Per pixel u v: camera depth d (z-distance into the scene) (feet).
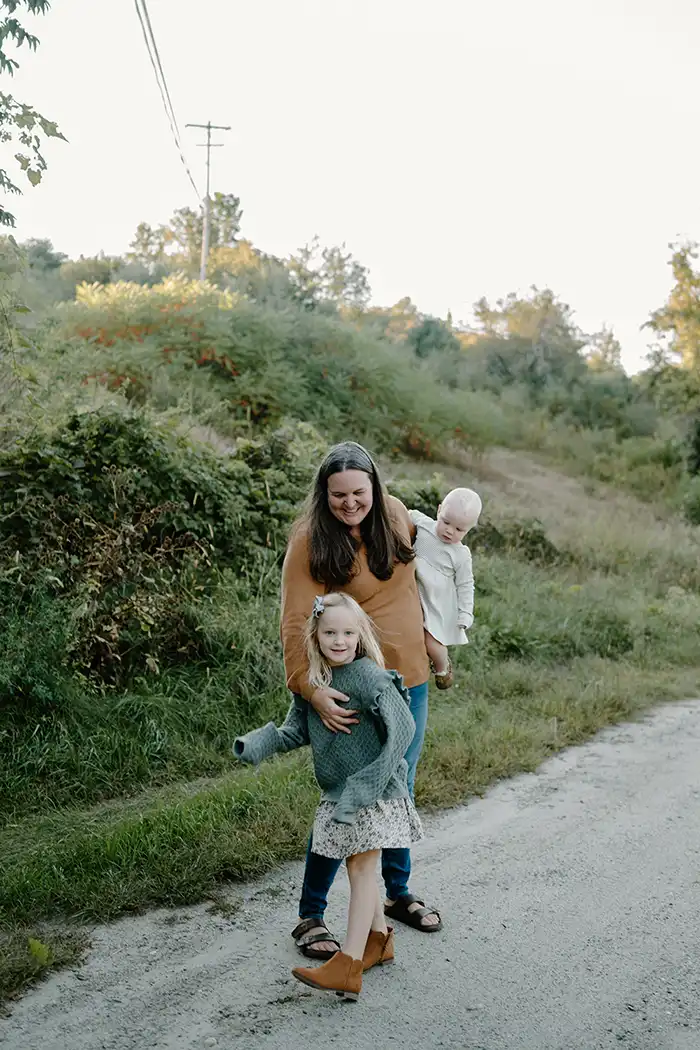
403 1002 11.50
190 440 30.91
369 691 11.57
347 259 141.28
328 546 12.42
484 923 13.73
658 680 31.42
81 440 26.45
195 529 27.76
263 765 19.97
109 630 22.04
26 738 19.02
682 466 87.97
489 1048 10.58
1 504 23.62
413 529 13.76
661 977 12.31
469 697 26.86
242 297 64.34
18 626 20.13
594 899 14.66
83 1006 11.18
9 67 22.18
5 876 14.06
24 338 30.68
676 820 18.47
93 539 23.97
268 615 26.12
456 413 69.51
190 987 11.68
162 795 18.60
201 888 14.17
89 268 107.65
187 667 23.32
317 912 12.64
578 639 34.12
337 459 12.40
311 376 61.67
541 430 93.30
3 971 11.65
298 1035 10.72
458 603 14.05
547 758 22.50
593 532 56.44
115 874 14.23
